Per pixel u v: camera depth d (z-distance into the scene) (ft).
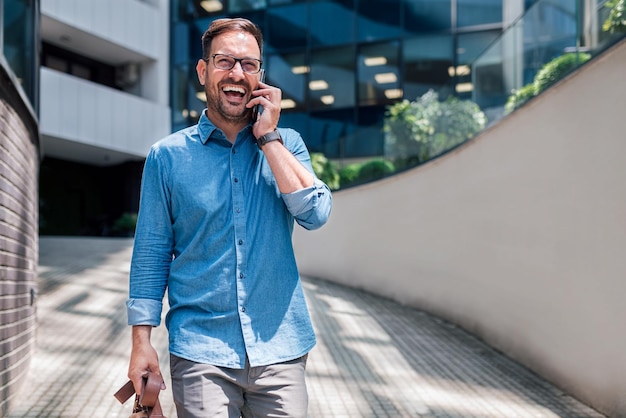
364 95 49.42
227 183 5.54
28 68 15.56
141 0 58.65
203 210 5.46
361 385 14.74
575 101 13.84
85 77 58.34
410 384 14.88
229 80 5.49
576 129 13.78
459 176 21.40
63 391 13.08
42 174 57.98
